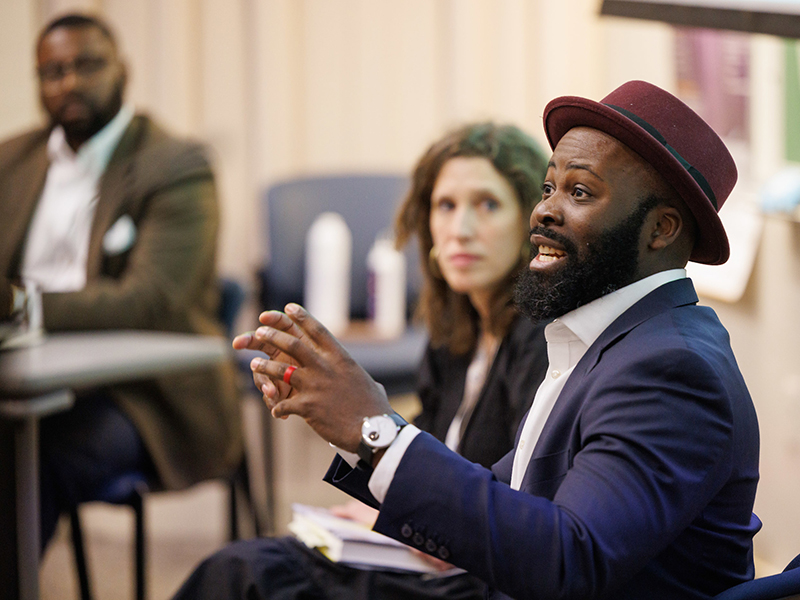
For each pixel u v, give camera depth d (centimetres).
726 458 246
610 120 257
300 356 252
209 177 729
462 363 432
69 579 729
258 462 980
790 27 476
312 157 998
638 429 238
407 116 1005
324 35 988
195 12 967
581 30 986
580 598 224
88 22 718
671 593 259
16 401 454
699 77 639
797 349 525
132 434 622
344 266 863
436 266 439
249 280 984
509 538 229
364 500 276
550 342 289
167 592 701
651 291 270
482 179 402
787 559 546
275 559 383
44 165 730
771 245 545
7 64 902
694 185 254
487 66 999
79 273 700
